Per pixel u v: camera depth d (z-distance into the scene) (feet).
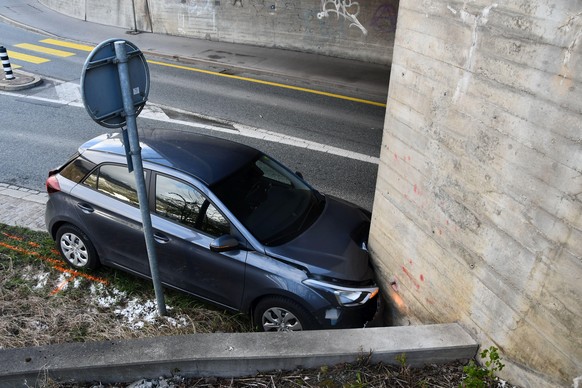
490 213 11.18
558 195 9.32
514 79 9.98
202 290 16.31
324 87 43.96
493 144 10.82
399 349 12.00
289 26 53.88
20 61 48.11
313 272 14.90
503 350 11.35
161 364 11.70
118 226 16.85
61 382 11.77
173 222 16.20
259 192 17.06
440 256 13.32
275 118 35.58
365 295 15.08
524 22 9.55
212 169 16.71
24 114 34.53
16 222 21.22
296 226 16.62
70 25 66.74
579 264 9.08
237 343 12.21
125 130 12.51
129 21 64.59
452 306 13.11
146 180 16.60
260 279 15.02
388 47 49.26
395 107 14.70
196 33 59.82
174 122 33.76
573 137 8.84
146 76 12.53
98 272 18.51
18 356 11.84
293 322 15.17
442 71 12.22
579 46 8.47
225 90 41.83
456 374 11.97
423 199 13.75
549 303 9.87
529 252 10.20
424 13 12.66
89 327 15.46
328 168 28.09
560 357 9.79
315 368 12.07
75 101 37.78
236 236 15.49
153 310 16.51
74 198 17.67
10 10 74.33
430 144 13.12
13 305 16.16
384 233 16.19
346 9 49.80
